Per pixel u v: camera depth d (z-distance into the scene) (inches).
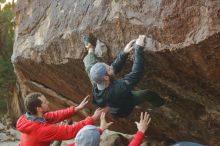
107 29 212.8
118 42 209.9
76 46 231.8
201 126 246.8
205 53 183.0
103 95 193.5
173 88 222.7
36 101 199.6
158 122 270.8
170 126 267.9
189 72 202.5
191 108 235.9
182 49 185.2
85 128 173.3
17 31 284.5
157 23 191.3
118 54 210.5
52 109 345.7
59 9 245.3
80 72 251.1
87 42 220.4
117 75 229.8
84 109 309.3
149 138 312.3
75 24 229.9
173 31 186.2
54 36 243.8
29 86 324.8
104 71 187.8
